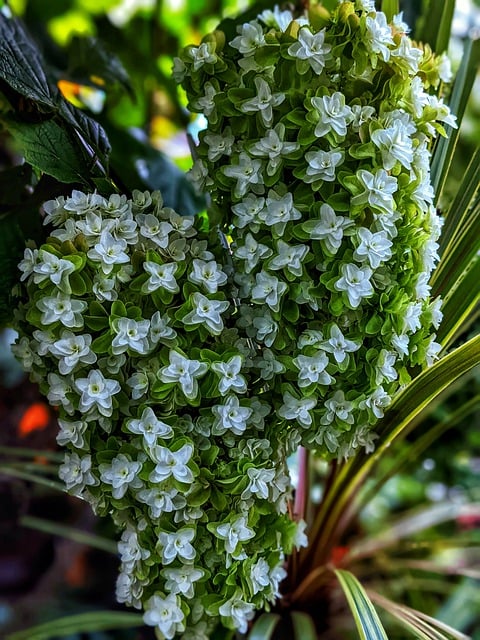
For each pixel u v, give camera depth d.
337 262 0.32
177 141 0.71
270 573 0.37
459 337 0.53
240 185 0.32
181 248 0.34
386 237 0.32
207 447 0.34
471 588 0.60
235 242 0.34
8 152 0.60
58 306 0.31
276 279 0.32
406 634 0.54
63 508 0.69
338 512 0.49
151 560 0.34
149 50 0.69
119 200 0.34
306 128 0.31
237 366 0.32
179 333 0.33
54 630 0.54
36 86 0.39
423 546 0.57
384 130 0.31
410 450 0.54
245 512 0.34
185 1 0.68
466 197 0.41
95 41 0.56
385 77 0.33
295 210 0.32
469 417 0.61
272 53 0.32
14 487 0.63
